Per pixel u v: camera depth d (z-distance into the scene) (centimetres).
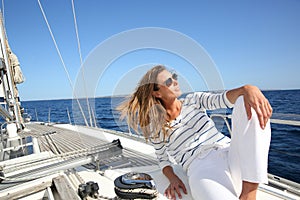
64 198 108
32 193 125
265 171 93
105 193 119
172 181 126
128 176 98
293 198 111
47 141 269
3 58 377
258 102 95
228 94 111
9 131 314
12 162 184
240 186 107
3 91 393
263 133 94
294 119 130
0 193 122
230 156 108
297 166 423
